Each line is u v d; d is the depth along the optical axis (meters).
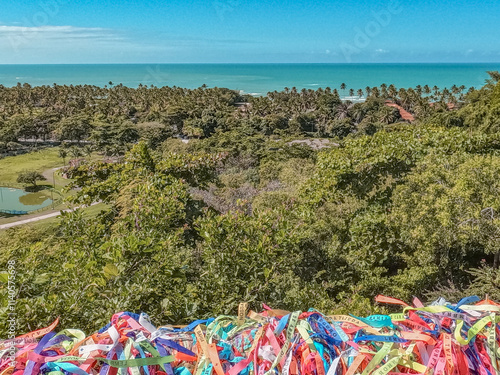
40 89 134.88
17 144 84.62
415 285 10.67
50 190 61.62
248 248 6.45
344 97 158.38
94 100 121.25
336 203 14.24
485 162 10.19
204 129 88.62
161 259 5.54
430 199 10.26
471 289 8.96
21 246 5.89
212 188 22.61
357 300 8.42
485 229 9.48
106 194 11.67
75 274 5.08
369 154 13.61
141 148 13.29
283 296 7.52
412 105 96.00
